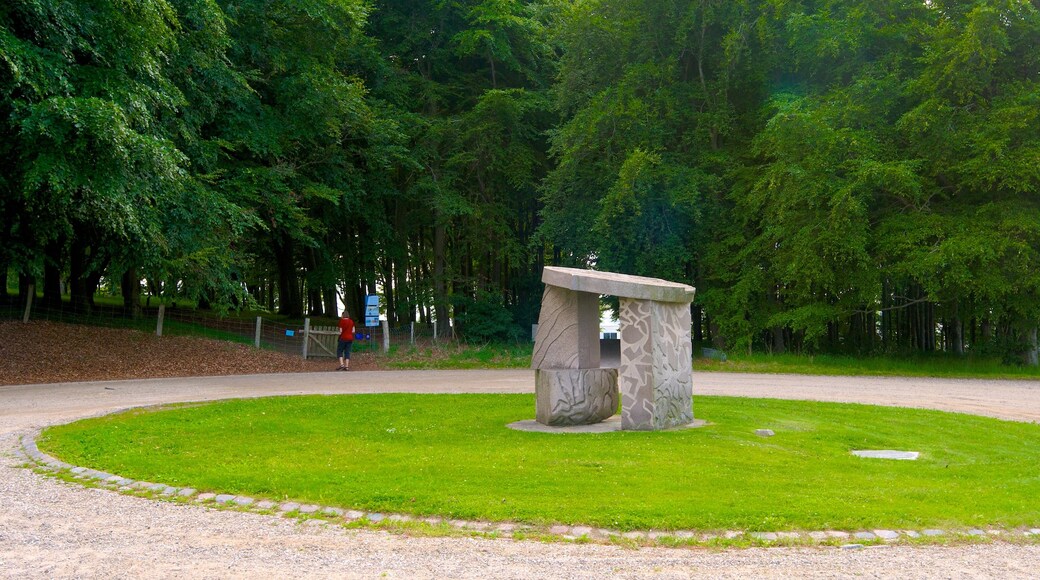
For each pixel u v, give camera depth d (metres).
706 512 6.25
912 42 25.05
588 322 12.17
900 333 31.41
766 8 26.77
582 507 6.38
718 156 27.75
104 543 5.66
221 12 21.25
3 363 19.64
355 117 28.66
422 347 29.70
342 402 14.33
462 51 32.91
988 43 21.83
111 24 17.53
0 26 15.76
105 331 24.83
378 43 32.81
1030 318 23.36
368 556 5.34
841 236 22.89
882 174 22.16
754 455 9.03
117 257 23.16
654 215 28.52
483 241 35.41
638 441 9.86
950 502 6.89
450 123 33.16
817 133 23.67
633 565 5.18
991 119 22.08
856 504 6.68
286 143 27.86
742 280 26.91
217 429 10.92
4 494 7.16
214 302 25.41
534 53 34.62
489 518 6.16
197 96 23.08
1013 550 5.67
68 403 14.12
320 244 31.67
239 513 6.47
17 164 18.00
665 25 28.91
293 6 25.75
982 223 22.05
